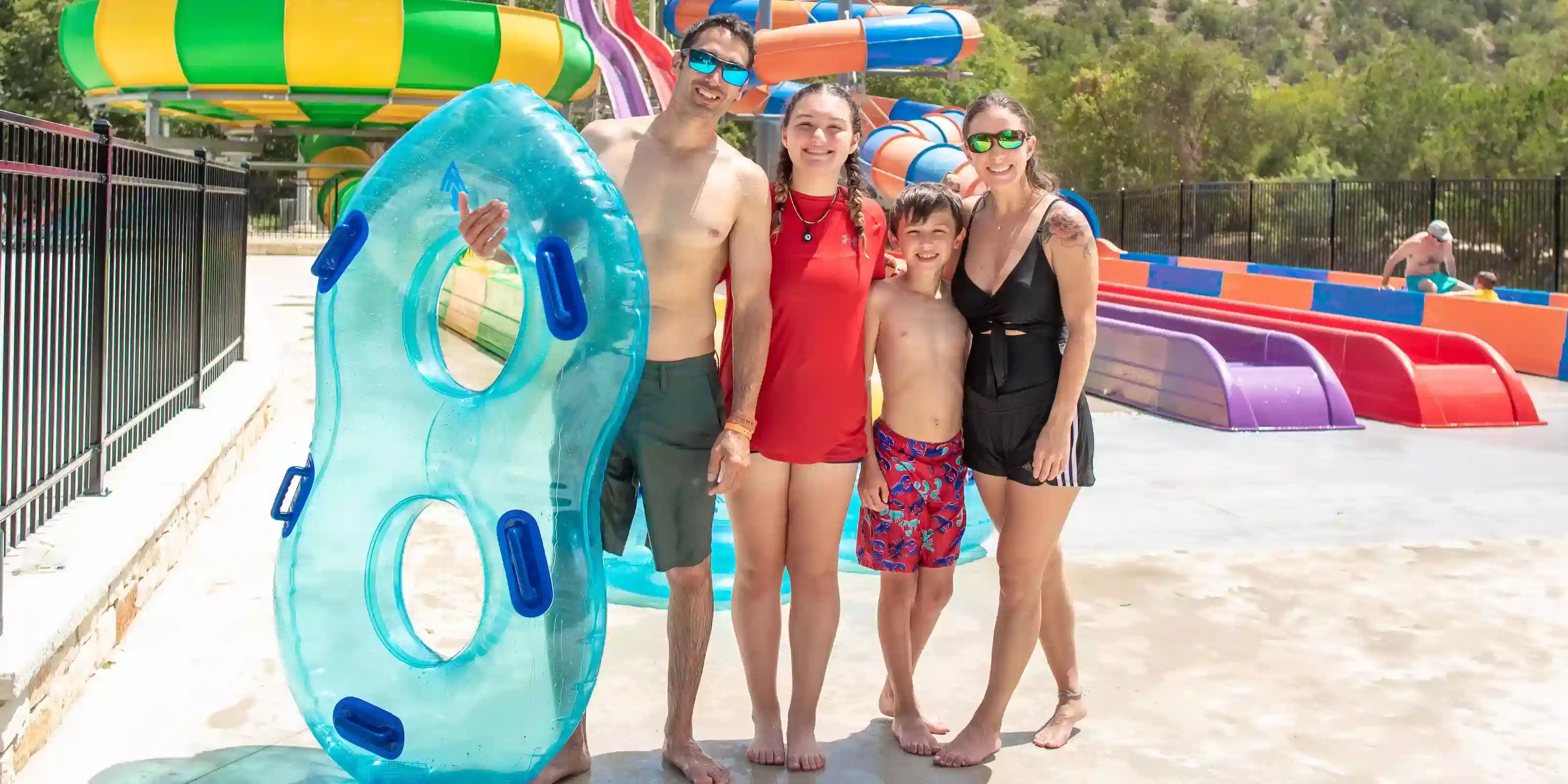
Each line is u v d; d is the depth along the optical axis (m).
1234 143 48.97
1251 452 8.94
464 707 3.11
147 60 21.89
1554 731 4.04
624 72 24.39
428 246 3.22
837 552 3.69
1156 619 5.15
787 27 21.42
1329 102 54.00
